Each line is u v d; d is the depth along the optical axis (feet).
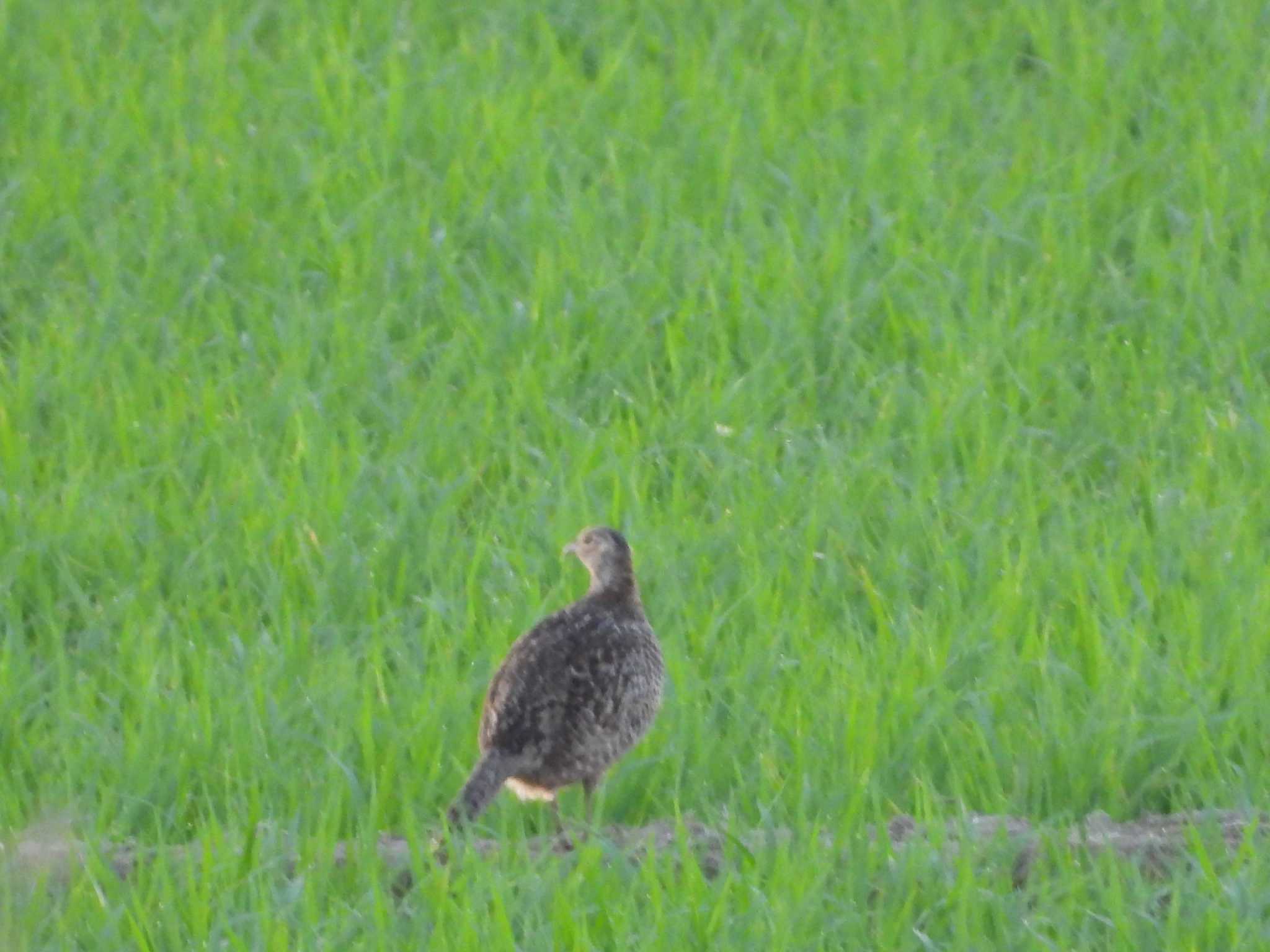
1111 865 51.29
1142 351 83.71
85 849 53.36
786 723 59.88
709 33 110.32
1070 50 107.14
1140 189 94.32
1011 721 61.21
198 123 98.17
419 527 70.79
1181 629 65.87
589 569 59.72
